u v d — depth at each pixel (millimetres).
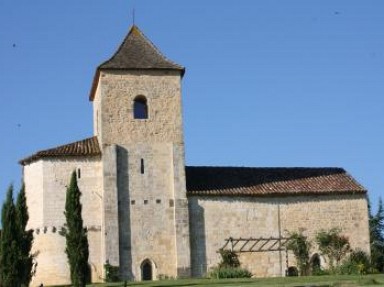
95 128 62000
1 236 46406
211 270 56312
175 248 55812
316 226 59188
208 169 61375
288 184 60281
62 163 55969
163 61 58875
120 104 57375
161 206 56250
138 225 55688
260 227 58000
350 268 56781
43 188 55344
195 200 57250
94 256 54938
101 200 55750
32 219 55562
